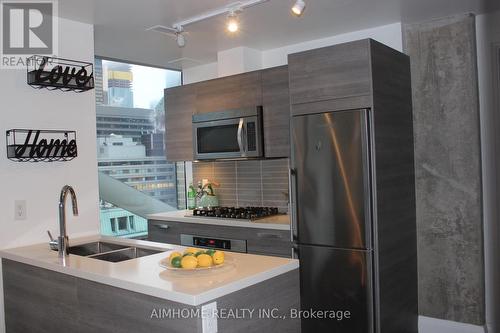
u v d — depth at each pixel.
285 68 3.59
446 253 3.49
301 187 3.19
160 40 3.93
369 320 2.91
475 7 3.24
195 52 4.41
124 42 3.97
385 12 3.32
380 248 2.95
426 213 3.55
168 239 4.17
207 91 4.15
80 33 3.36
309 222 3.16
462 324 3.45
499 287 3.45
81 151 3.33
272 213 3.97
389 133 3.12
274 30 3.74
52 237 2.91
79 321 2.27
